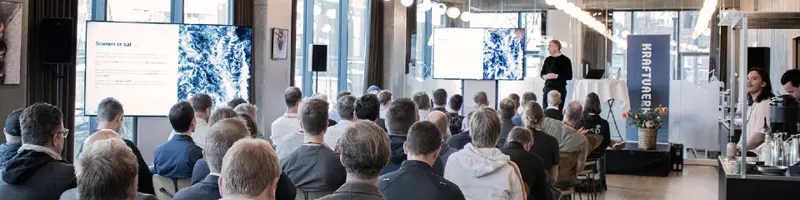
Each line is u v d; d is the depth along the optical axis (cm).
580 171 679
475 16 1403
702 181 1041
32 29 656
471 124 396
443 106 814
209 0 936
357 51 1304
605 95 1188
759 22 542
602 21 1336
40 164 325
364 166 250
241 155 224
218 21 952
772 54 1337
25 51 626
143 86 705
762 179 501
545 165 548
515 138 453
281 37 1009
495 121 394
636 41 1247
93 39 689
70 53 657
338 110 532
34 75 660
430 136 312
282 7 1016
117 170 222
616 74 1334
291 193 328
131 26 699
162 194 436
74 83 697
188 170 427
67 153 698
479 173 385
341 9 1266
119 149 227
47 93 673
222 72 743
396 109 435
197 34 727
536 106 559
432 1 1396
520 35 1189
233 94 751
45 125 331
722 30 1283
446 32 1206
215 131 294
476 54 1201
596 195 858
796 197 496
